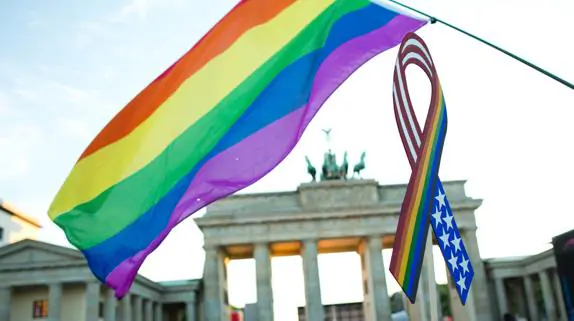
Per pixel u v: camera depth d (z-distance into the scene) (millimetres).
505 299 110188
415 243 12695
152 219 15664
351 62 16625
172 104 16625
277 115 15992
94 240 15789
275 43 16859
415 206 12953
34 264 90562
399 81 13828
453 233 14000
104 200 16219
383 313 101250
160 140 16375
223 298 108938
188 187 15617
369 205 106312
